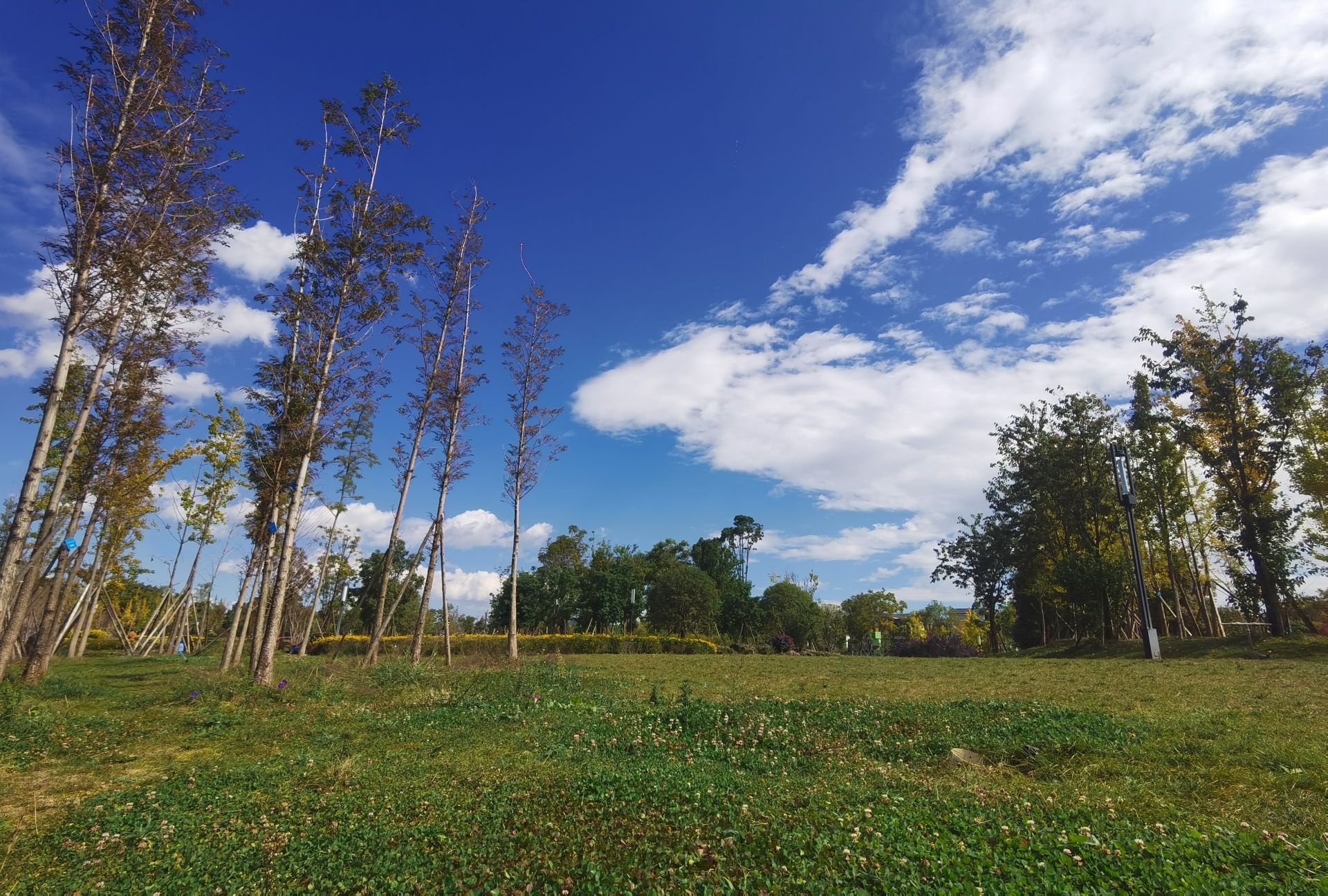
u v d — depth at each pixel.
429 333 22.33
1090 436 35.44
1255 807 5.37
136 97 14.48
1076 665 19.48
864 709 10.32
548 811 5.82
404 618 47.44
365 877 4.64
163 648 39.56
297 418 19.06
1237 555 30.48
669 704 11.95
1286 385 27.44
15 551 12.73
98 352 16.17
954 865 4.11
